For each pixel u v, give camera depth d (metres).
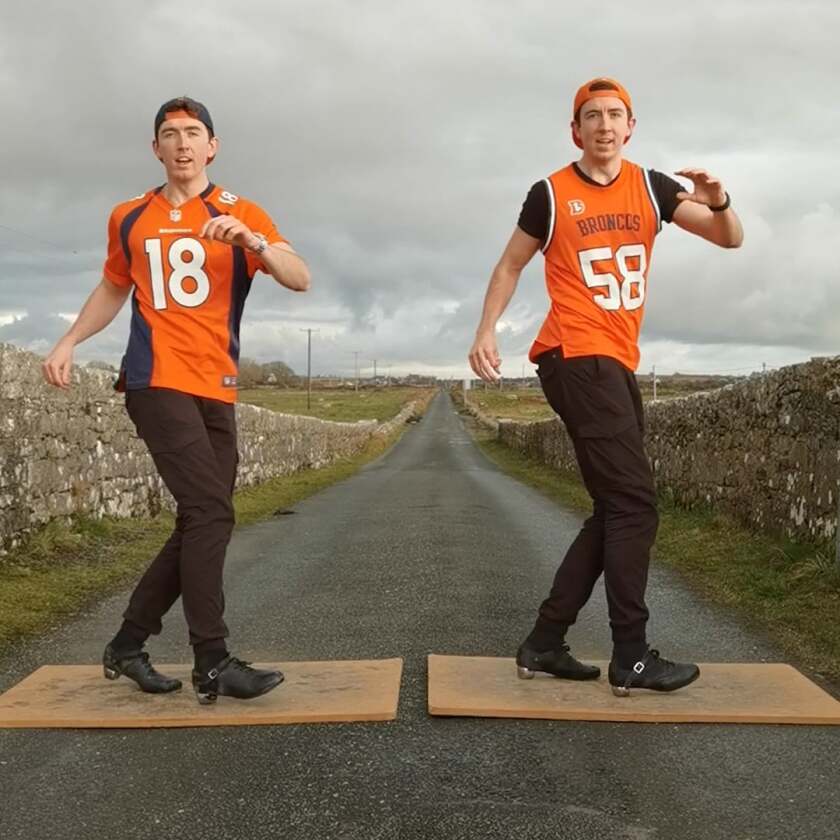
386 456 37.97
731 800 2.63
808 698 3.49
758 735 3.17
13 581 6.24
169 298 3.46
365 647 4.56
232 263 3.49
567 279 3.53
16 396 7.38
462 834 2.41
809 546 6.86
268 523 10.98
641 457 3.48
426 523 10.41
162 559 3.57
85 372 9.22
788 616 5.17
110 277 3.64
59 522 8.12
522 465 28.22
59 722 3.25
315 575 6.86
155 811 2.56
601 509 3.63
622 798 2.64
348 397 125.81
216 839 2.39
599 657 4.41
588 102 3.48
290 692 3.58
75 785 2.75
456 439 56.25
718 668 3.94
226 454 3.57
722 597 5.88
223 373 3.53
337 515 11.74
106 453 9.72
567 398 3.48
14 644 4.63
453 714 3.35
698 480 10.84
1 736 3.17
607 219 3.49
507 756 2.97
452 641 4.68
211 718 3.27
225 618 5.31
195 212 3.49
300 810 2.57
